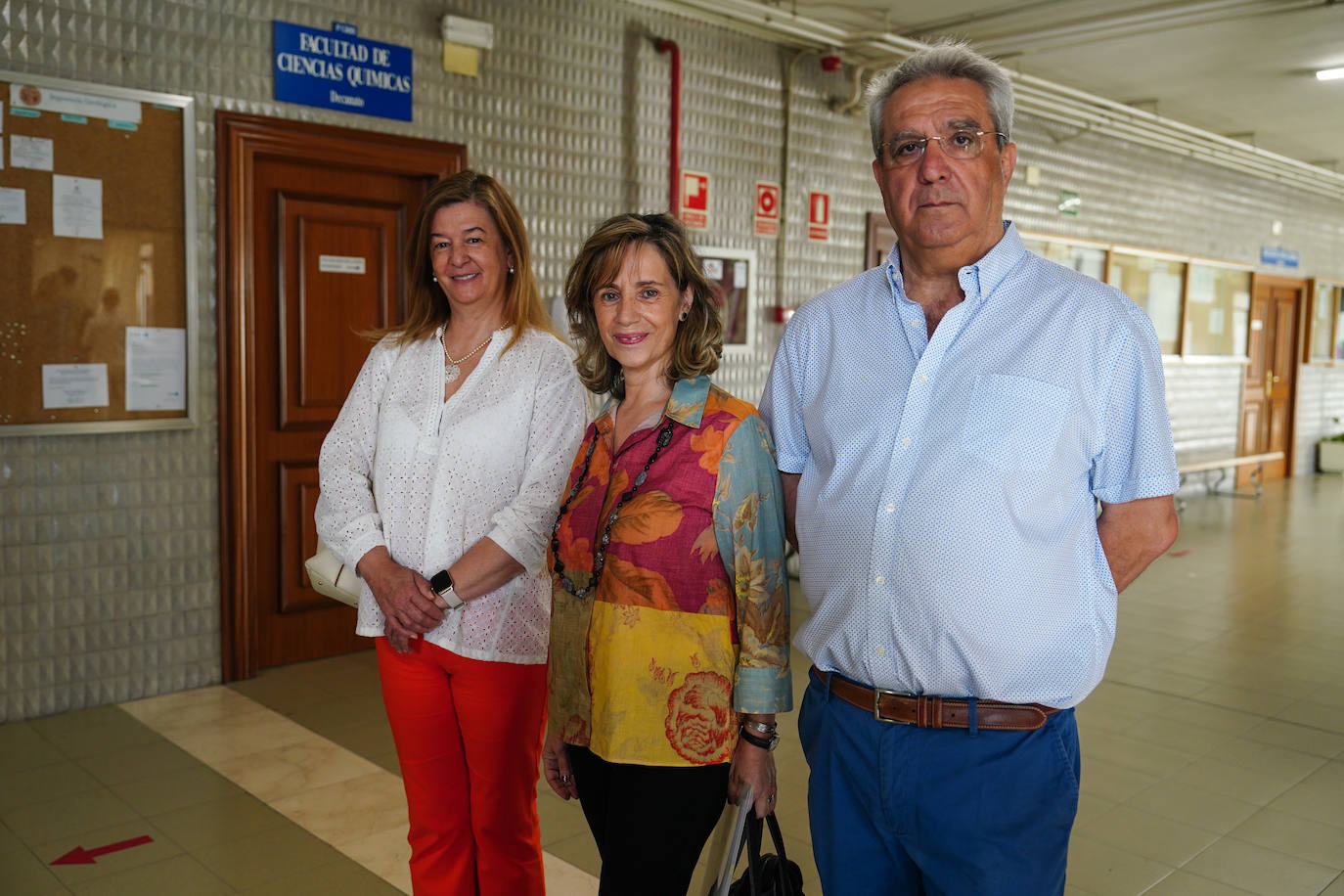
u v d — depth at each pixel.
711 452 1.64
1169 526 1.50
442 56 4.69
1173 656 4.92
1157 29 5.94
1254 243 11.20
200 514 4.15
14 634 3.73
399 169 4.59
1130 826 3.09
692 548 1.63
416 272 2.21
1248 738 3.85
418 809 2.12
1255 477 10.85
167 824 2.98
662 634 1.63
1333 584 6.55
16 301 3.64
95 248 3.81
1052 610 1.46
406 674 2.08
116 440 3.91
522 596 2.09
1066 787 1.50
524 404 2.12
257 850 2.83
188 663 4.16
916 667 1.50
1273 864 2.86
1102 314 1.47
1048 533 1.46
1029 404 1.45
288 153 4.25
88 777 3.31
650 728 1.63
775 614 1.66
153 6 3.87
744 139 6.11
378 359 2.25
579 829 3.01
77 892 2.60
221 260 4.10
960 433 1.48
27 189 3.64
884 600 1.51
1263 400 11.80
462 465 2.08
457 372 2.17
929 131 1.53
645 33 5.50
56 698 3.84
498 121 4.91
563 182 5.20
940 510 1.47
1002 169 1.60
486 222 2.14
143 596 4.02
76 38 3.70
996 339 1.50
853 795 1.60
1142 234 9.57
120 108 3.82
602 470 1.77
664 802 1.64
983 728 1.48
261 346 4.36
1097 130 8.47
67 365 3.77
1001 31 6.17
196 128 4.01
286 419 4.43
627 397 1.79
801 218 6.50
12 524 3.70
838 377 1.63
